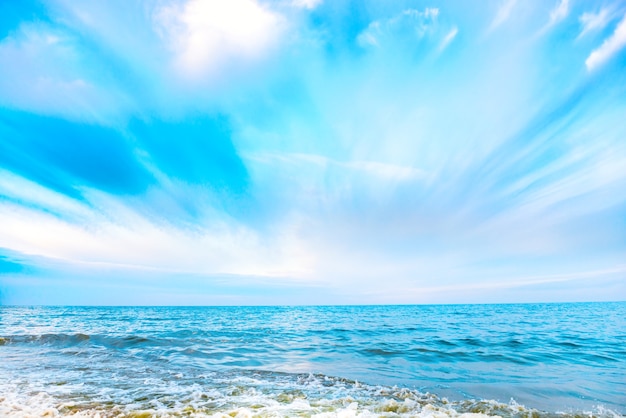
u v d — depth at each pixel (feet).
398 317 159.94
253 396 23.80
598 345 55.06
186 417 19.03
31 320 126.31
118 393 24.39
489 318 139.85
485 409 21.43
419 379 31.19
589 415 20.47
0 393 23.98
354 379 31.04
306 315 193.06
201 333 75.46
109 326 97.19
